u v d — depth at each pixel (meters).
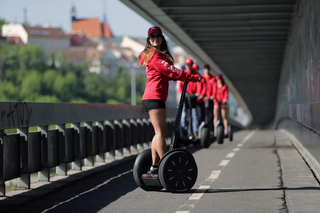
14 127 11.77
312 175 13.74
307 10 20.47
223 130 24.70
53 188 12.64
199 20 38.66
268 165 16.53
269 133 41.22
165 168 11.15
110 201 10.70
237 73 75.75
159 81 11.20
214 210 9.53
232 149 22.94
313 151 16.91
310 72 19.06
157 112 11.19
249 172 14.84
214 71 71.19
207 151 22.02
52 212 9.74
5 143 11.66
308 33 19.97
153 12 35.19
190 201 10.44
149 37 11.17
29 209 10.07
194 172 11.44
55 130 14.04
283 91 52.06
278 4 32.28
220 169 15.66
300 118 21.53
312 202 9.90
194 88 21.67
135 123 22.27
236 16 37.88
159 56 11.09
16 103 11.89
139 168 11.58
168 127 27.98
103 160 18.08
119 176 14.67
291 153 20.27
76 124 15.66
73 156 15.22
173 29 40.94
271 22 39.03
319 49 15.55
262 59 59.50
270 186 12.17
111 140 19.00
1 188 11.42
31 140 12.76
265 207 9.71
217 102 24.75
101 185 13.02
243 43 47.38
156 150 11.37
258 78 82.12
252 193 11.25
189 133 21.75
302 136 21.91
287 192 11.09
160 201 10.53
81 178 14.36
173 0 33.59
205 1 33.22
